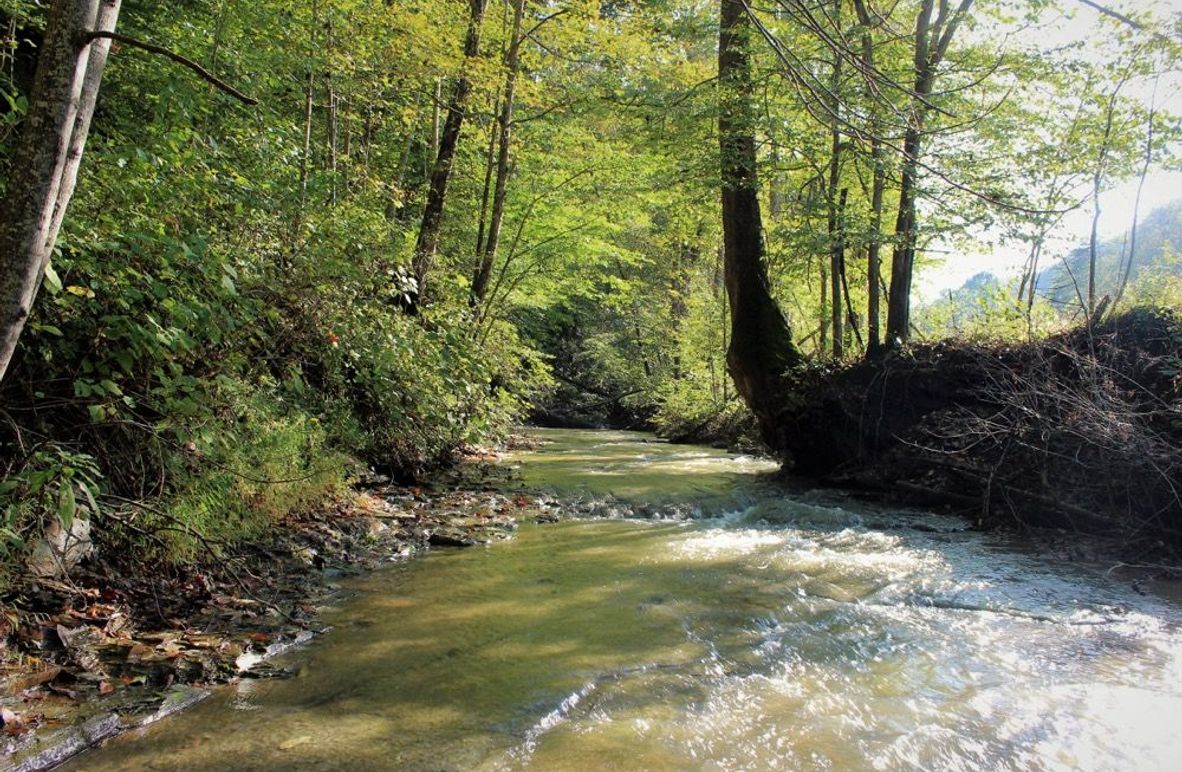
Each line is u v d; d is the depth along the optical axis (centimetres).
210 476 502
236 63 768
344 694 334
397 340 716
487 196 1252
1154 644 421
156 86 690
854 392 1031
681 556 606
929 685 359
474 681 351
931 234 948
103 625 377
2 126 399
